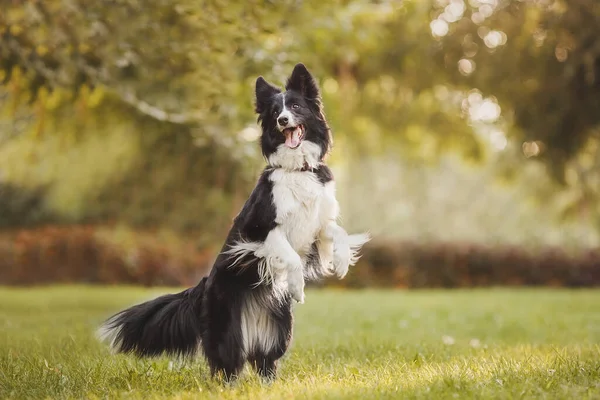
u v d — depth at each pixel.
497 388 5.00
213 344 5.50
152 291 17.78
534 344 8.16
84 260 20.64
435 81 18.59
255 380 5.46
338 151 19.31
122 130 17.59
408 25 17.97
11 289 18.89
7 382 5.68
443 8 17.53
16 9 9.51
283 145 5.73
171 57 9.58
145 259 20.25
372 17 16.94
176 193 20.98
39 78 10.22
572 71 15.40
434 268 20.64
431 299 15.59
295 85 6.02
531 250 20.92
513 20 16.31
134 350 5.70
